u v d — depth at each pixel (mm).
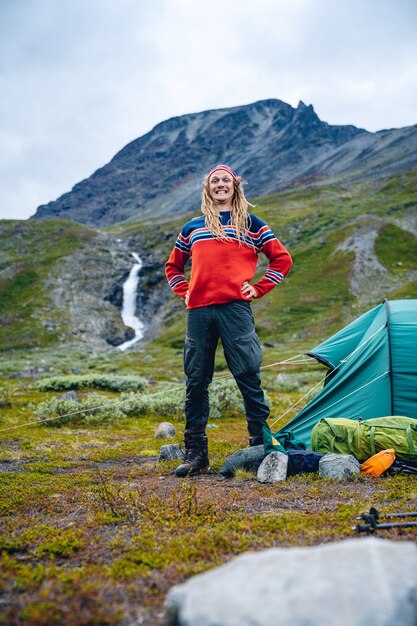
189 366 6992
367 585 2135
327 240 102688
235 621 2010
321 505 5109
